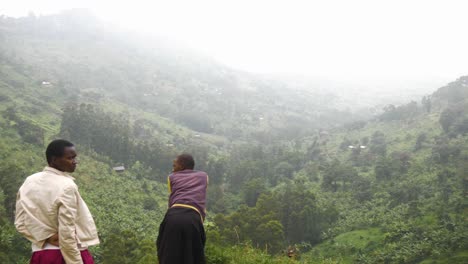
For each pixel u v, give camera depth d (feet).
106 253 110.83
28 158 191.62
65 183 11.83
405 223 162.50
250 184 221.46
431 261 133.08
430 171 206.39
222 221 137.08
